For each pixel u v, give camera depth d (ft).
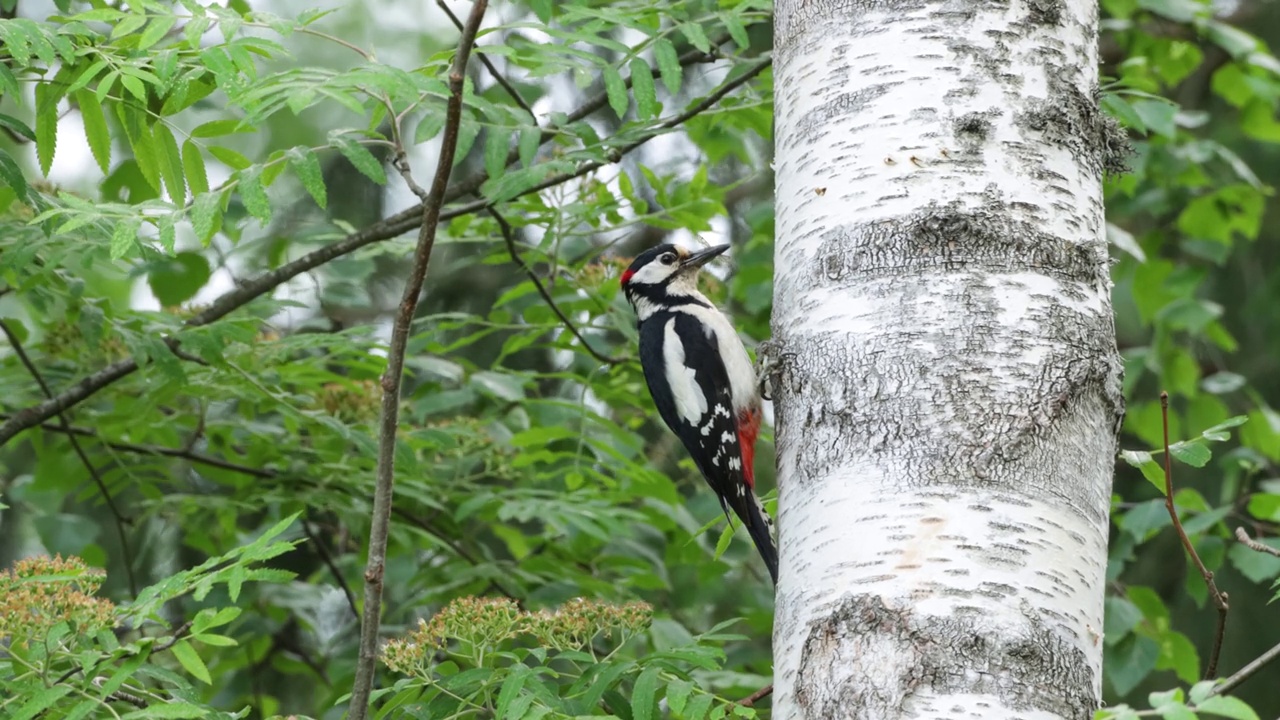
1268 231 42.93
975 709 14.01
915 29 17.01
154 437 33.30
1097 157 17.20
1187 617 38.32
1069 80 17.02
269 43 17.97
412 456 27.50
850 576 14.99
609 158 25.45
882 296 16.11
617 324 29.96
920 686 14.15
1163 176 37.60
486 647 18.80
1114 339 16.63
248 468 30.94
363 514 30.25
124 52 20.98
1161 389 40.06
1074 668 14.51
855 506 15.30
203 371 28.35
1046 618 14.53
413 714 18.67
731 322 33.53
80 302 26.27
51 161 22.15
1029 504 14.94
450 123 16.96
